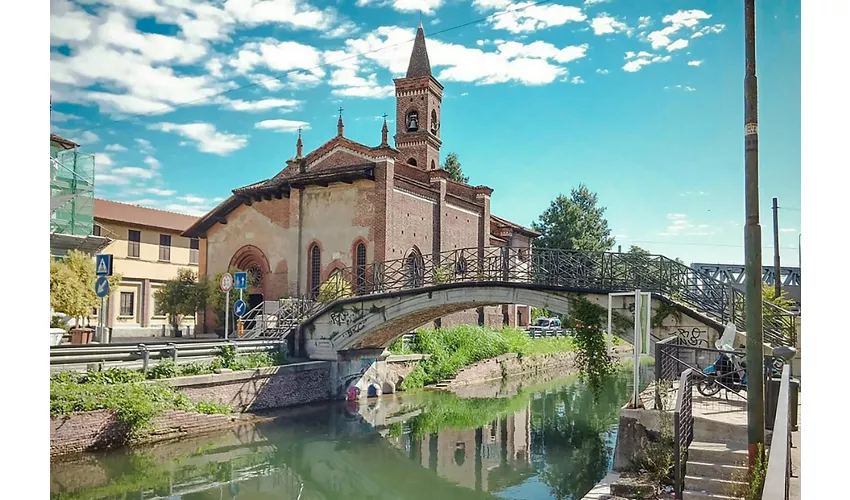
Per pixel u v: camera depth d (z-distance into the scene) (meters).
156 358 20.12
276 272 35.09
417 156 42.91
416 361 31.17
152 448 17.16
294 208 34.50
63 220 28.56
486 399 28.62
